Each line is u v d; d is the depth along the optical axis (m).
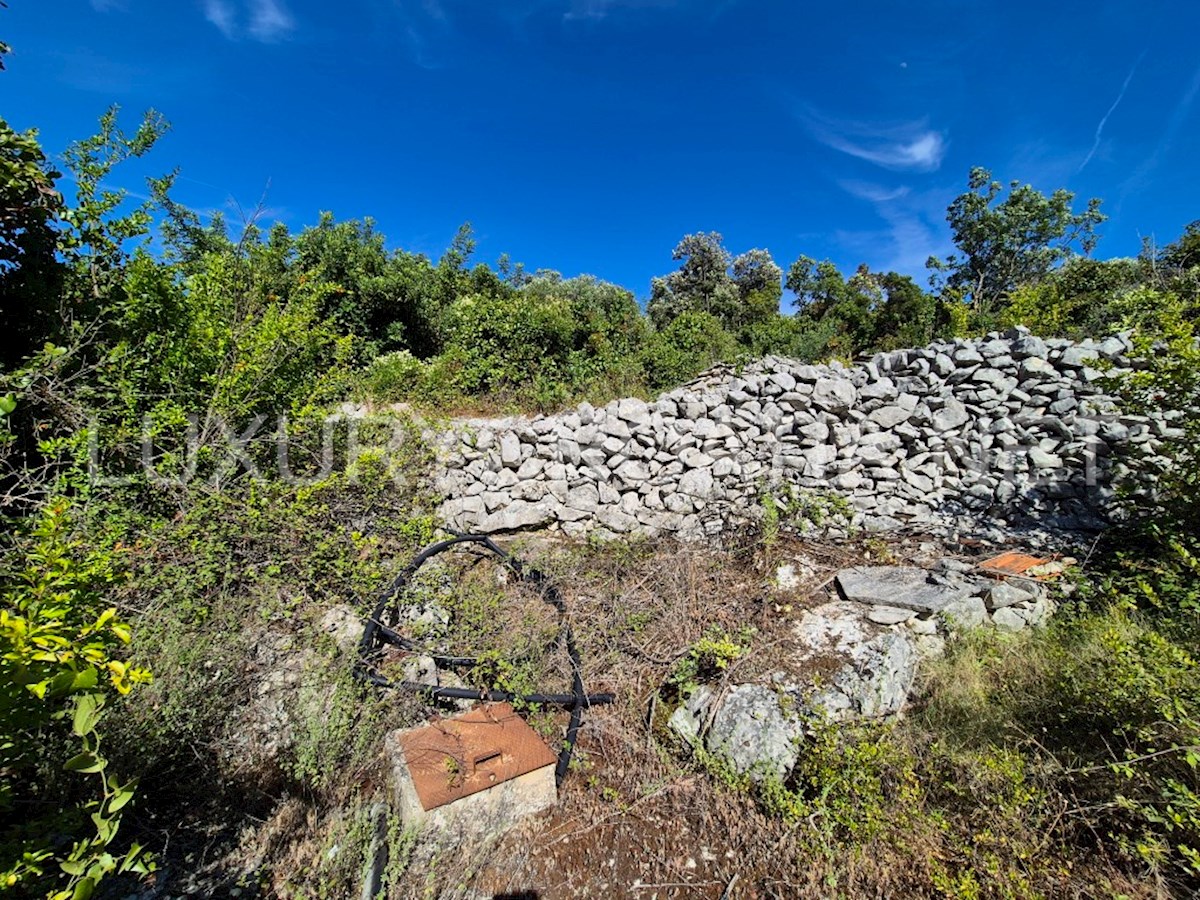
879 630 3.10
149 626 2.51
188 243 7.50
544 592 3.53
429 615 3.32
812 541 4.04
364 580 3.27
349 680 2.59
